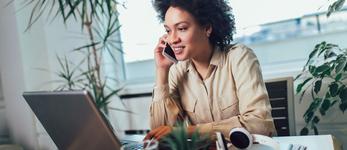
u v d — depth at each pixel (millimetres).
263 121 1123
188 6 1242
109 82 2537
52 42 2383
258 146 969
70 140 886
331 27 2115
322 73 1628
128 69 2678
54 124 895
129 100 2475
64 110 805
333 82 1625
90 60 2391
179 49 1287
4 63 2314
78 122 794
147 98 2416
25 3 2252
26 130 2316
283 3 2186
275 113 1508
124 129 2469
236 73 1252
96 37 2381
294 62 2213
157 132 907
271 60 2291
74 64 2400
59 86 2357
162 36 1348
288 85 1508
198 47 1276
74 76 2373
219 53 1313
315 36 2172
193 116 1357
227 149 908
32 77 2299
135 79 2650
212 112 1323
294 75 2035
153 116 1333
